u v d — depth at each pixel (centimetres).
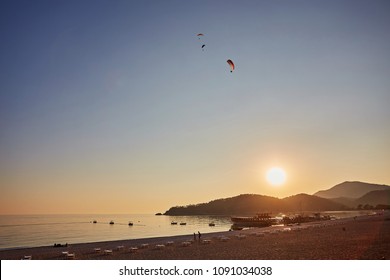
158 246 4634
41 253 4503
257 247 4209
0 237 11131
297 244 4303
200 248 4391
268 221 15038
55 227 18725
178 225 19150
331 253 3334
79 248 5166
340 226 7625
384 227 6612
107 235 11519
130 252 4228
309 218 15375
